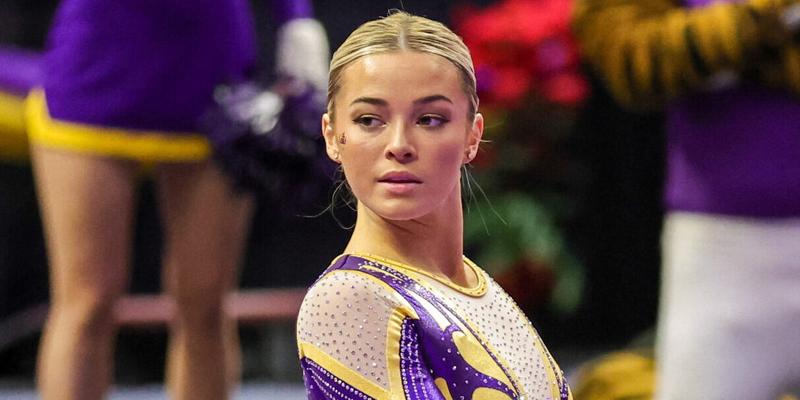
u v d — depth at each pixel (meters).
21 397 18.31
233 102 12.04
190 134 12.21
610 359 13.75
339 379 5.79
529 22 16.89
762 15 9.51
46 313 19.36
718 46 9.58
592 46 10.57
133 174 12.22
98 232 11.82
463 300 6.09
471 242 18.83
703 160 10.06
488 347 5.94
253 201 12.97
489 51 17.06
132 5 11.91
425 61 5.87
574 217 20.67
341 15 20.77
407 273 6.00
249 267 21.17
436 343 5.82
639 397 12.77
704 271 10.05
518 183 18.34
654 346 13.89
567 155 18.69
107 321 11.93
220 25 12.35
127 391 18.80
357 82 5.89
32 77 16.50
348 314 5.84
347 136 5.92
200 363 12.36
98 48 11.90
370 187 5.89
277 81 12.41
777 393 9.98
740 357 9.91
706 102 10.05
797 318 9.81
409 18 6.09
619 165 21.39
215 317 12.41
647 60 10.02
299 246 21.25
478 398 5.80
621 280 21.77
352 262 6.03
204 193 12.29
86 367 11.65
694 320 10.06
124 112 11.92
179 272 12.34
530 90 17.12
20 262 20.09
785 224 9.82
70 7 12.18
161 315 18.44
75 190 11.83
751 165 9.82
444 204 6.14
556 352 21.81
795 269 9.80
